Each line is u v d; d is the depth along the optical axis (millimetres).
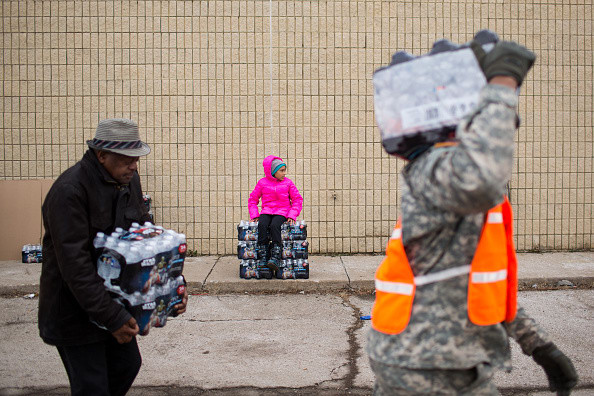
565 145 7930
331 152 7812
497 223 1909
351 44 7766
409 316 1875
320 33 7746
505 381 4039
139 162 7789
